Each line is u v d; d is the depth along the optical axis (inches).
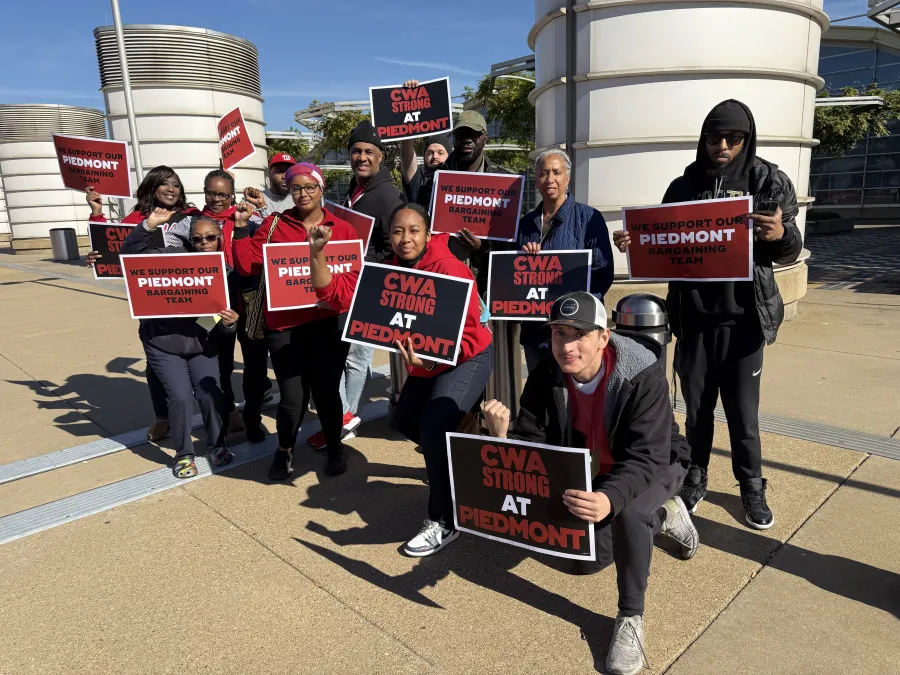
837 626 93.5
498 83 753.6
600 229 131.6
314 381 144.6
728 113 108.7
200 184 544.7
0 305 425.1
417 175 190.9
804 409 177.5
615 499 83.0
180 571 114.0
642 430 88.0
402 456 161.9
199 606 104.1
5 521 133.5
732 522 123.0
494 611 100.8
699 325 118.5
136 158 369.4
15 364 265.6
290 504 138.1
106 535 127.0
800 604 98.7
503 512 89.7
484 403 93.4
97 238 190.1
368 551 119.2
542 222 138.6
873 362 219.6
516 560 115.1
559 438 99.3
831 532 117.6
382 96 186.2
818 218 899.4
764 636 92.3
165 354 149.3
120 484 149.9
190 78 523.2
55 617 102.3
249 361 164.6
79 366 259.1
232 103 547.2
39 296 462.0
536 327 134.4
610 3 240.8
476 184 146.3
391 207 154.6
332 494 142.3
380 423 185.2
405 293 110.8
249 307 145.5
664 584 105.3
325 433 148.6
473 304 113.0
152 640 96.4
